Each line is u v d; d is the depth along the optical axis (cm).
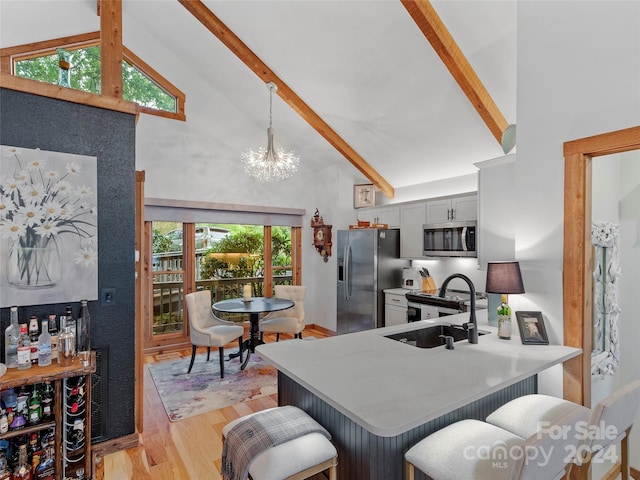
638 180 254
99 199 233
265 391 348
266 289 575
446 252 430
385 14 298
